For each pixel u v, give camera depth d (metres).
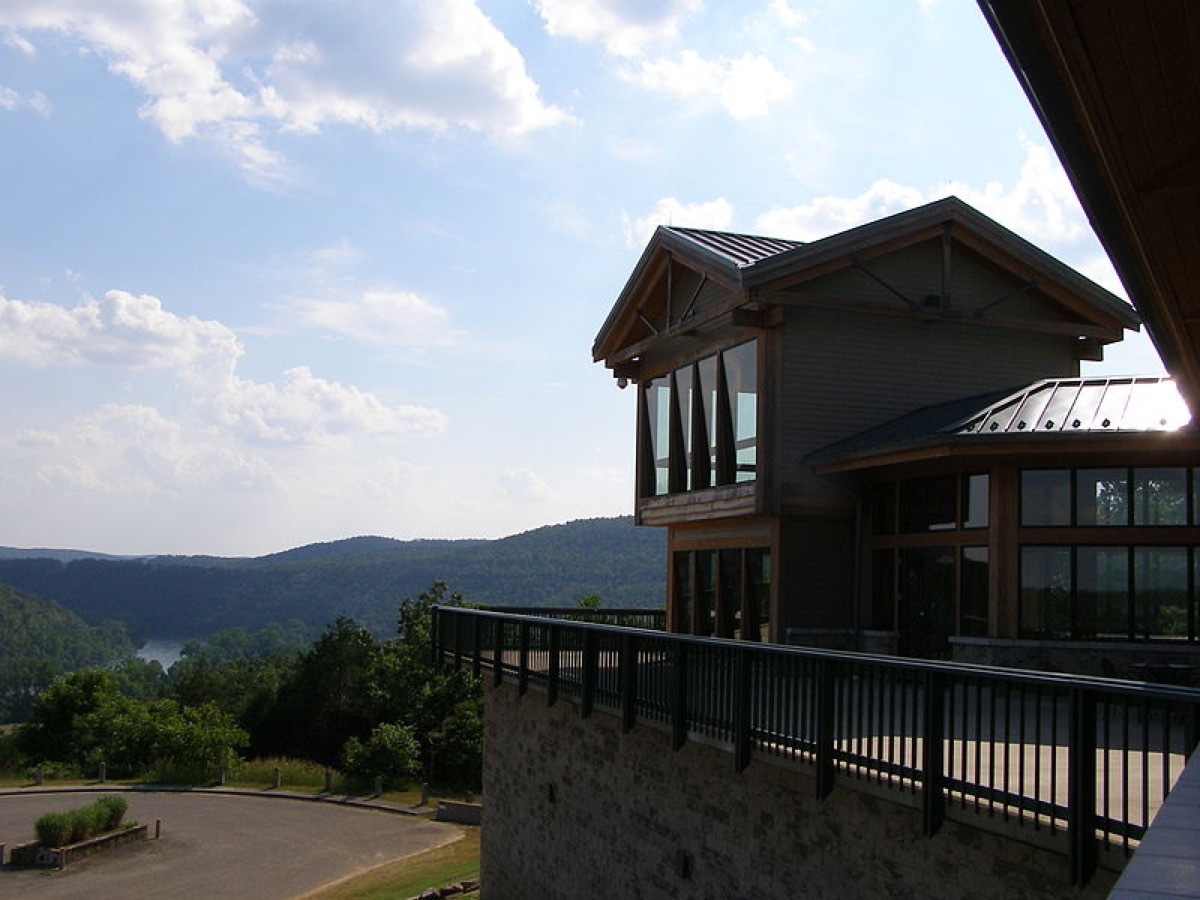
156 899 24.16
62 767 49.00
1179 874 2.85
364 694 63.09
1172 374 9.48
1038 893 6.55
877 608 16.91
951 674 7.07
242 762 46.44
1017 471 14.10
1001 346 18.05
